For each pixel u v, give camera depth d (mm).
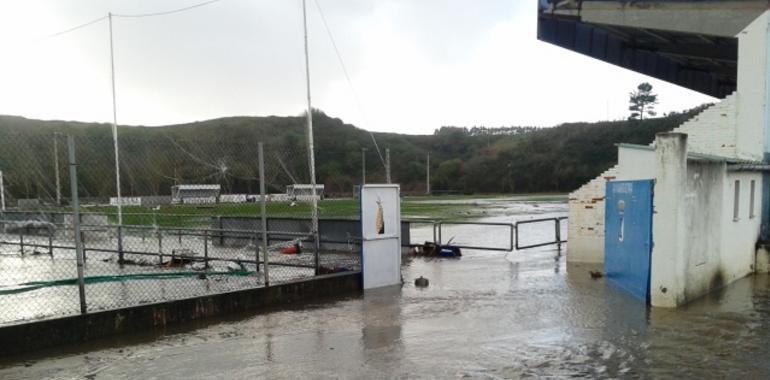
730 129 12672
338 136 57062
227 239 17109
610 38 18953
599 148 92625
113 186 16922
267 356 6445
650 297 8930
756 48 12289
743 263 11609
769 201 12602
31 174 14648
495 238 21141
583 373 5770
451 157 103062
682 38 16000
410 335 7293
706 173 9680
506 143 106062
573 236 13789
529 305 9000
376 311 8727
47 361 6332
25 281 11312
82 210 16594
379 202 10820
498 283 11031
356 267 11766
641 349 6562
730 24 12648
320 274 11055
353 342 6996
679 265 8703
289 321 8117
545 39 16906
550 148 97562
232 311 8602
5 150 13844
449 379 5633
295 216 18359
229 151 23406
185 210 17969
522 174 92125
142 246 16562
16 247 17422
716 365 5973
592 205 13484
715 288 10172
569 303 9102
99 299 9211
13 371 6000
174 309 7934
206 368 6039
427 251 15539
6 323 6777
